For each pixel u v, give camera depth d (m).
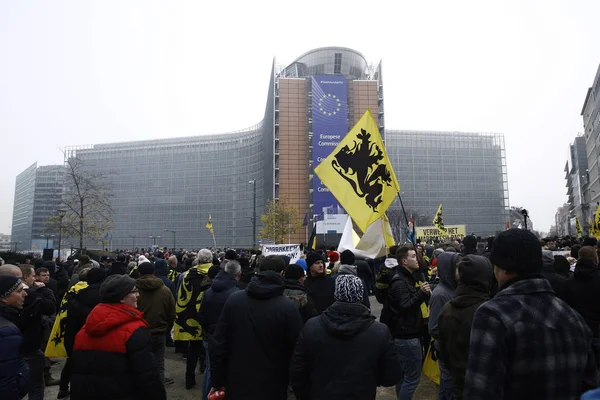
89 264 8.18
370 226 6.79
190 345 6.78
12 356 3.55
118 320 3.22
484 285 3.33
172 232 102.62
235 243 99.00
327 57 92.81
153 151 106.94
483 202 101.12
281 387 3.58
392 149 99.31
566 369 2.03
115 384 3.12
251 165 99.62
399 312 4.66
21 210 143.62
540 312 2.09
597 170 76.62
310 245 12.63
